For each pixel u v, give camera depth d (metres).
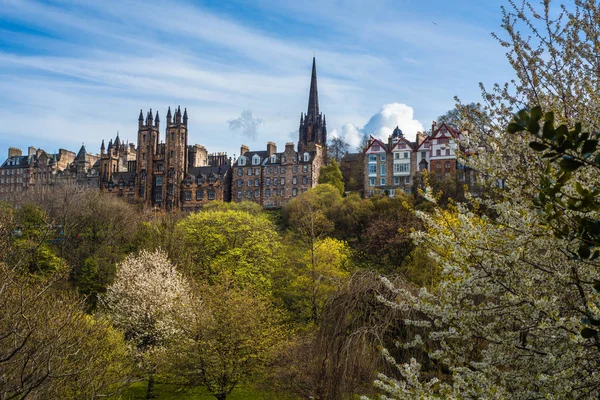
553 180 8.45
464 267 9.68
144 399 36.06
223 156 139.12
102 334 25.20
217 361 32.09
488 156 9.84
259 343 32.25
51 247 59.25
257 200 123.69
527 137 9.45
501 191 10.07
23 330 18.52
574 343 8.34
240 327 32.12
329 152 150.75
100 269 60.44
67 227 64.06
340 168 131.00
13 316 18.47
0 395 16.12
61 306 23.30
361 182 121.56
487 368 9.62
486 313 9.57
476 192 71.38
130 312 40.34
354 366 18.38
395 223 58.59
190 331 33.47
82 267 60.25
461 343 12.29
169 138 134.50
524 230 8.99
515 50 10.34
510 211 9.18
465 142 10.63
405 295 10.73
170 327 37.22
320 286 41.50
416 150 105.19
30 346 18.16
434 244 10.77
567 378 8.31
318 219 67.81
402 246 55.97
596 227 5.66
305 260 51.91
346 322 20.03
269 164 124.19
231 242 62.34
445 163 100.00
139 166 137.62
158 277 42.44
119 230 71.06
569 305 9.34
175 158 133.12
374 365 18.28
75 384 21.02
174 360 32.88
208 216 65.50
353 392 18.25
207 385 32.72
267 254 60.03
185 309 36.38
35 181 155.38
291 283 50.81
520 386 9.55
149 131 137.50
